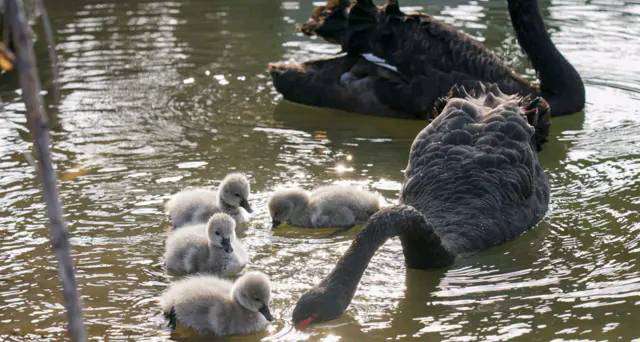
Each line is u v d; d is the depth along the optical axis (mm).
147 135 14922
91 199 12211
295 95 17109
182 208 11594
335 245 11125
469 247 10516
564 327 8727
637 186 12680
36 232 11125
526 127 12078
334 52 19484
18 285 9789
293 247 11062
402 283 9898
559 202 12227
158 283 9992
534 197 11672
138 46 19688
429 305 9320
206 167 13531
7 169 13219
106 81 17625
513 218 11094
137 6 22703
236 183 11523
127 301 9508
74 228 11289
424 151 11867
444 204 11000
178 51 19484
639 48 19250
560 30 20422
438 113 13422
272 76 17203
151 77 17922
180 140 14719
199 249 10266
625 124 15641
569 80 16359
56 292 9648
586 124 15758
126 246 10859
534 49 16578
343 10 17156
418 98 16062
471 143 11758
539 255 10578
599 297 9398
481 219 10812
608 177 13102
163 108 16328
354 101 16609
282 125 15766
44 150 3145
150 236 11164
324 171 13531
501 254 10617
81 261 10406
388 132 15617
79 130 15055
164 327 8953
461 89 14609
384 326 8844
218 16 21953
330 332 8742
